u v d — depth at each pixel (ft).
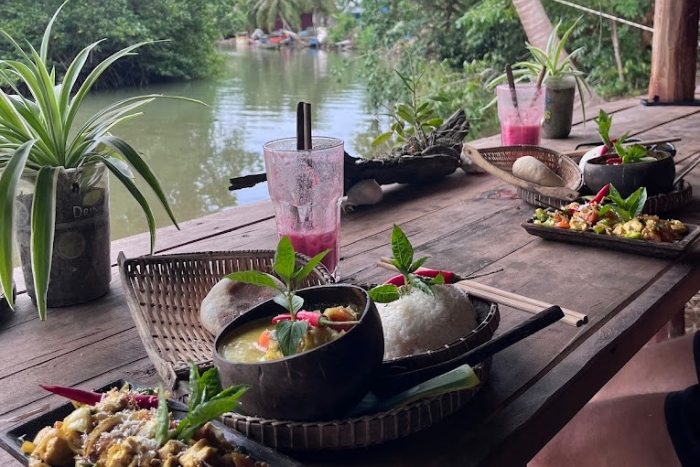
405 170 5.43
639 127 7.85
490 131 16.48
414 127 6.10
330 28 23.17
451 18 21.01
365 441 2.20
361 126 10.18
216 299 3.07
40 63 3.36
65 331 3.31
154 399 2.25
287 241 2.18
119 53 3.64
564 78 7.27
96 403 2.26
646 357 4.61
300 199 3.62
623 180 4.54
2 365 2.99
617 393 4.54
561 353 2.93
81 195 3.49
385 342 2.51
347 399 2.18
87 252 3.57
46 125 3.39
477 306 2.77
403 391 2.29
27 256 3.50
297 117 3.63
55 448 2.03
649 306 3.39
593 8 19.72
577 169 5.08
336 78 17.40
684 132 7.45
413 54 20.03
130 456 1.93
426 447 2.30
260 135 8.30
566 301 3.46
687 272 3.80
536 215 4.50
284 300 2.21
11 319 3.46
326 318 2.27
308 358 2.08
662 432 3.53
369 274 3.92
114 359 3.02
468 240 4.43
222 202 7.07
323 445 2.17
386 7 21.09
